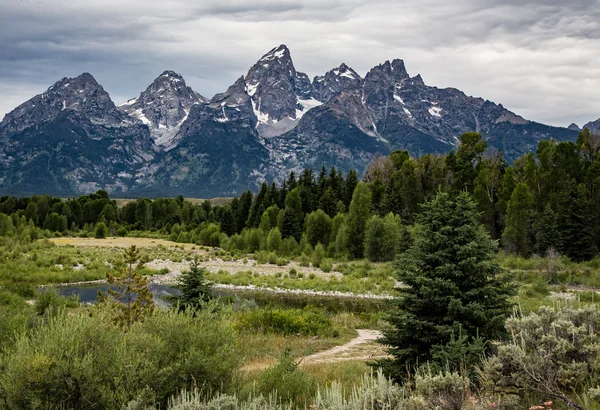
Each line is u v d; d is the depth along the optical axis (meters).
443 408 5.42
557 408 5.25
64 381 5.77
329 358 16.56
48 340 6.16
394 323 10.41
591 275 39.88
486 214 63.94
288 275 48.31
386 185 79.19
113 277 10.88
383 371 10.07
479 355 7.91
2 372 5.82
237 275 46.44
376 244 56.03
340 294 38.44
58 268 45.44
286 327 22.42
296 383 8.77
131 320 9.95
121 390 5.99
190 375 6.77
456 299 9.80
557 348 5.80
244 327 21.97
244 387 7.85
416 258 10.76
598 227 55.50
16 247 58.19
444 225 10.76
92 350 6.37
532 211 57.62
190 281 18.67
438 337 9.78
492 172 69.50
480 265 10.15
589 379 5.68
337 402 5.91
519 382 5.61
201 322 7.64
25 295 31.92
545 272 40.44
